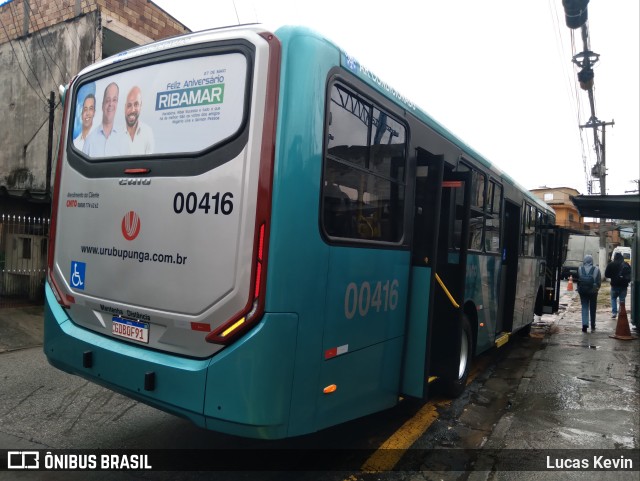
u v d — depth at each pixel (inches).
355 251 135.6
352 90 134.5
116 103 143.1
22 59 427.8
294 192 113.6
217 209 117.6
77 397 202.1
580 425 189.9
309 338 118.6
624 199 320.5
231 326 113.7
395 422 191.9
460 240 214.5
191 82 126.5
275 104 114.0
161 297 126.0
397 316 161.2
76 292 149.3
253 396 110.4
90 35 385.1
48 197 366.6
